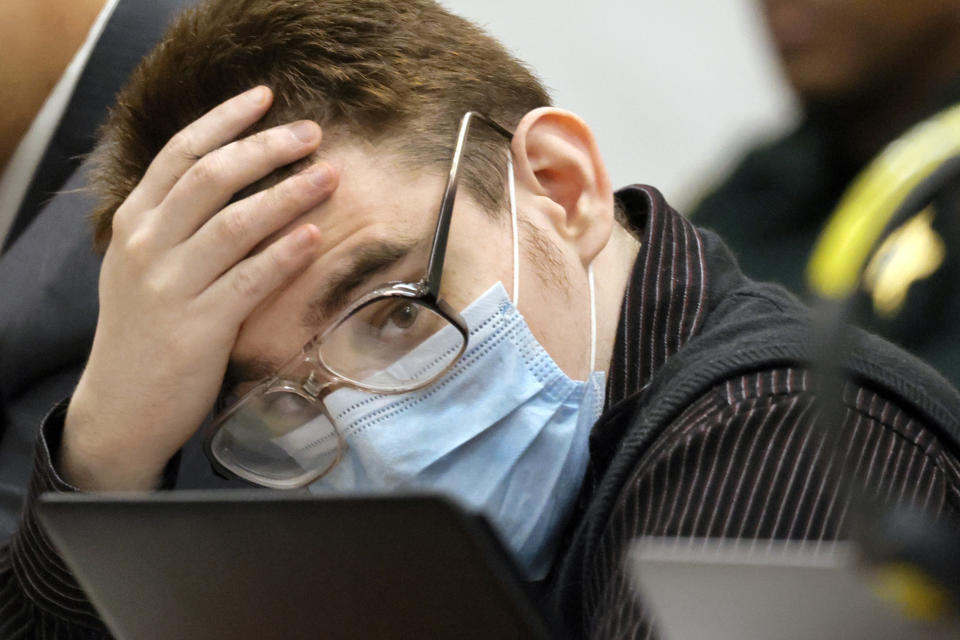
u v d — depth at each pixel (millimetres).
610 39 11312
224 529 3076
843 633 1918
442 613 2803
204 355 4949
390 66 4918
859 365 4234
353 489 4949
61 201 7520
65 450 5430
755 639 1996
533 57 11461
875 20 7770
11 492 6805
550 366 4871
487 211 4910
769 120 10914
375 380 4762
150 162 5359
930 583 1805
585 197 5191
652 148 11336
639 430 4453
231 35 5094
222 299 4824
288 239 4633
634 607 3674
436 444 4715
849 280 1938
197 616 3318
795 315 4984
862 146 8484
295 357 4805
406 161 4777
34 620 5508
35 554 5414
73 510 3463
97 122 7820
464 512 2631
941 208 2055
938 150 1968
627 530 4223
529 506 4879
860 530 1855
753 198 9508
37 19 7637
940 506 4035
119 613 3592
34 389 7109
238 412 4984
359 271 4656
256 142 4758
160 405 5074
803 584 1932
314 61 4902
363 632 2955
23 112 7766
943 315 6840
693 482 4102
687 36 11141
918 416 4246
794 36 8289
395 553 2787
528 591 2691
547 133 5191
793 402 4129
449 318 4688
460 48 5223
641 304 5109
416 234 4703
